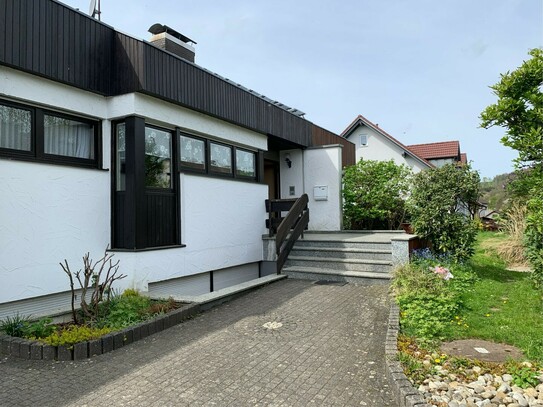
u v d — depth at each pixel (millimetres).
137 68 6129
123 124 6469
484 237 13539
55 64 5473
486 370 3400
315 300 6234
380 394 3207
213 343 4453
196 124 7562
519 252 9344
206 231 7738
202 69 7492
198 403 3094
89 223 6012
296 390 3289
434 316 4762
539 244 5688
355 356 3988
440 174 7984
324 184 11617
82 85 5863
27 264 5156
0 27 4805
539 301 5445
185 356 4078
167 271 6707
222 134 8312
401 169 12688
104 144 6352
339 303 6016
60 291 5543
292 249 8867
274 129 10016
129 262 6117
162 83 6484
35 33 5219
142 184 6309
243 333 4773
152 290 6555
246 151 9445
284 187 12203
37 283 5266
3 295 4879
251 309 5820
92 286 5984
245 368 3748
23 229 5129
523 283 6617
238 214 8727
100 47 6156
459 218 7785
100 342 4184
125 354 4164
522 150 7480
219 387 3363
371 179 12492
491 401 2908
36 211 5289
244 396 3199
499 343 4137
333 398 3146
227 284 8469
